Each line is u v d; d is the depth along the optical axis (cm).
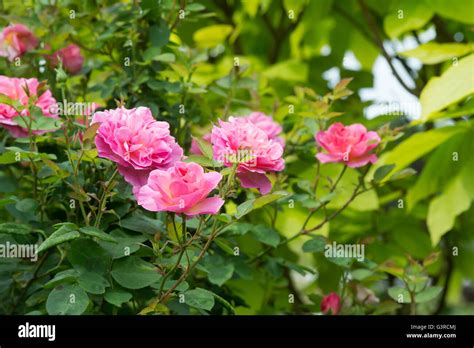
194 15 166
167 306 125
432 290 149
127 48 158
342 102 212
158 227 121
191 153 144
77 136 119
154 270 117
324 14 214
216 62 237
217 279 137
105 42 161
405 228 207
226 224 114
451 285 241
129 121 112
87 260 116
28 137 132
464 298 287
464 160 171
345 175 175
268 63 247
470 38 221
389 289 150
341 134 144
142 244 118
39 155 119
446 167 174
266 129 146
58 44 157
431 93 153
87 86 168
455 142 172
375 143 143
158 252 113
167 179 103
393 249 205
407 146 165
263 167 115
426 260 149
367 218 206
